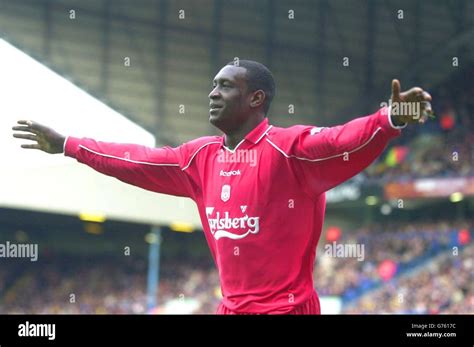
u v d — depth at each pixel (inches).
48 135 147.3
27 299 1412.4
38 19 1100.5
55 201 1254.3
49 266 1496.1
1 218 1393.9
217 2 1131.3
